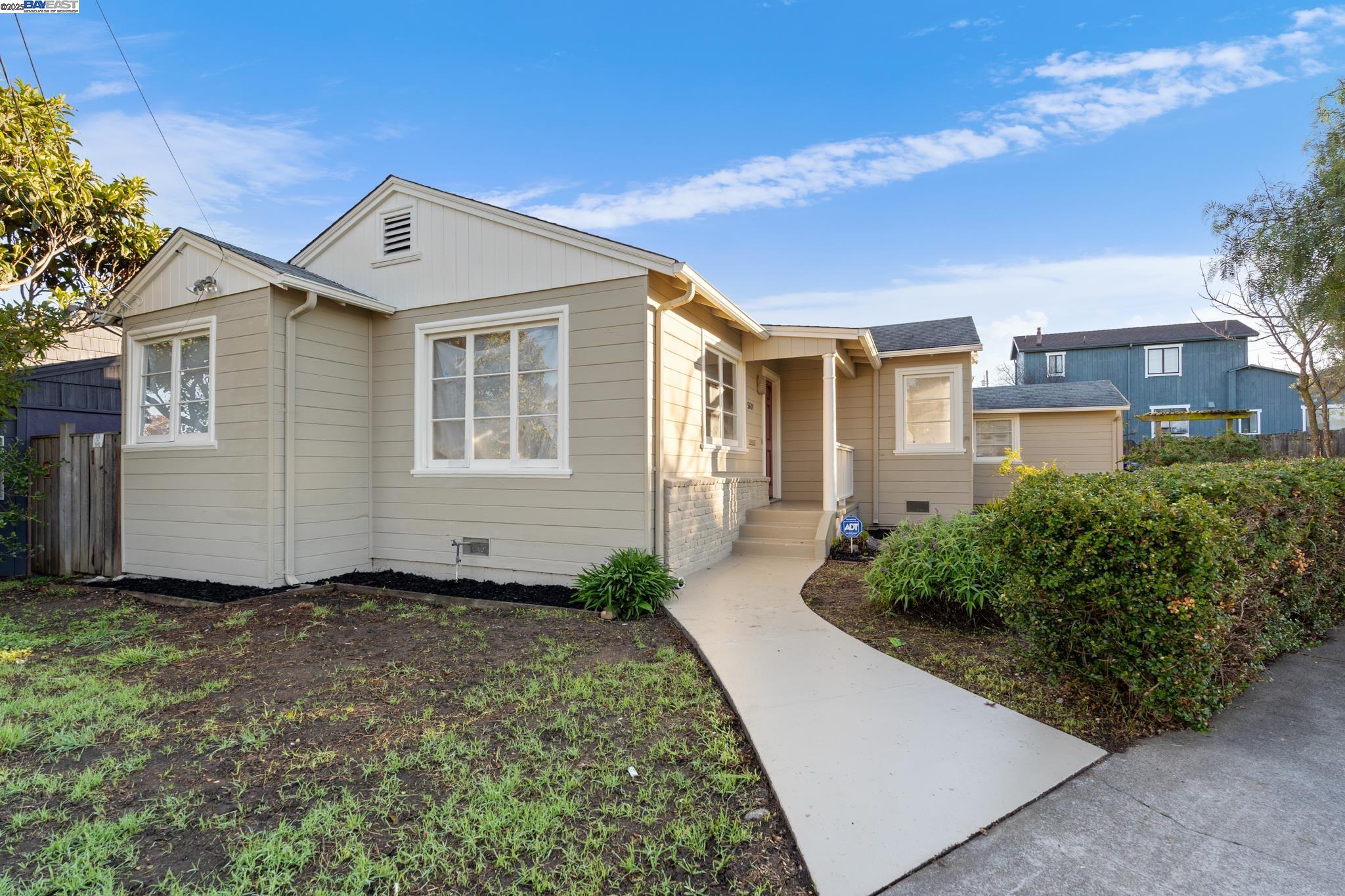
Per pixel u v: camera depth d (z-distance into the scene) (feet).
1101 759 9.80
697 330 26.14
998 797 8.70
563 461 22.72
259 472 22.13
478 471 24.06
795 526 30.17
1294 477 15.34
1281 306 35.65
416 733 11.00
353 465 25.18
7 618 19.20
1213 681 11.50
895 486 38.17
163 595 21.68
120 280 31.55
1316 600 16.47
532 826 8.05
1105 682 11.28
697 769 9.75
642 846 7.77
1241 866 7.23
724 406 30.01
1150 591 10.29
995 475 47.29
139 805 8.66
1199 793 8.83
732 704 12.08
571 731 11.03
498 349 24.14
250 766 9.83
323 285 23.07
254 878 7.12
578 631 17.75
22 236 28.02
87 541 26.23
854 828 7.95
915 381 38.27
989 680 13.19
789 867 7.38
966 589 16.83
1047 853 7.50
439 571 24.58
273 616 19.20
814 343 30.17
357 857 7.48
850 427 39.27
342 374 24.75
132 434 25.57
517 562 23.39
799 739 10.48
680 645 16.51
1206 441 45.47
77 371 31.53
